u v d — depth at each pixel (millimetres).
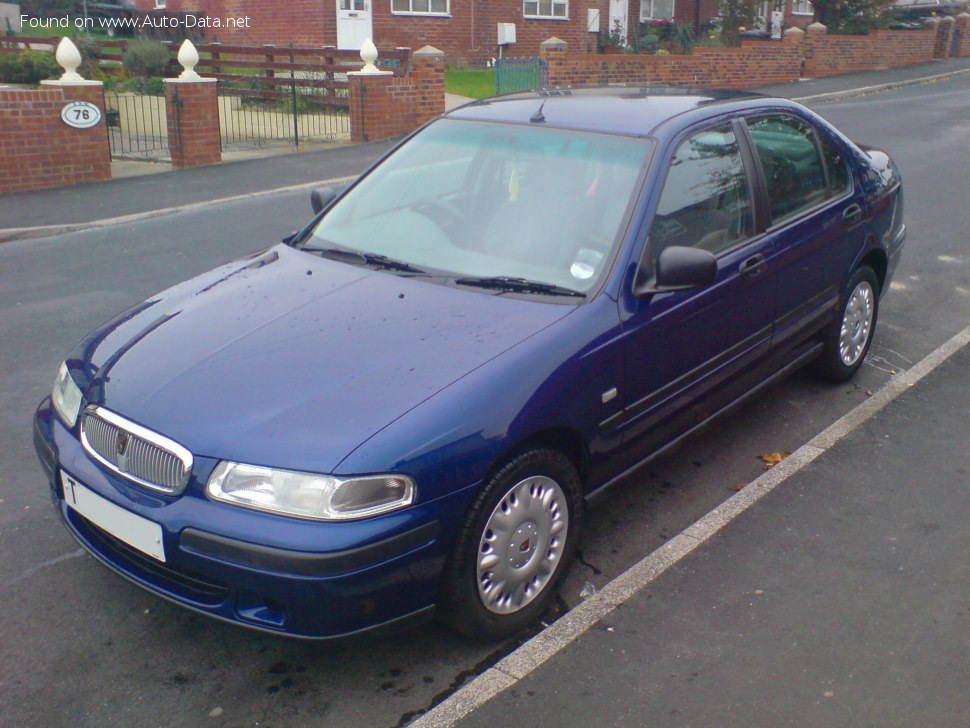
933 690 3305
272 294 4031
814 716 3186
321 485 3025
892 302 7551
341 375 3387
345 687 3352
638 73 20469
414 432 3150
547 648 3545
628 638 3596
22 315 7207
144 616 3740
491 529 3416
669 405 4215
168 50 20328
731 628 3648
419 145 4875
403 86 16203
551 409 3498
